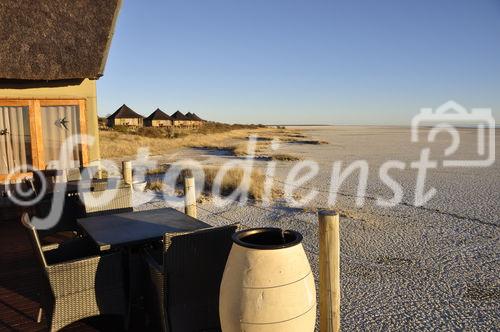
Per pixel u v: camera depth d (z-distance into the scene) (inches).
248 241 104.3
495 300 173.3
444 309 164.6
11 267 183.6
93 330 128.6
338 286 100.3
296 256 95.0
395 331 146.5
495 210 364.8
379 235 276.4
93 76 282.4
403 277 199.8
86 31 288.0
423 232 285.1
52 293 112.5
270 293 90.6
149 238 131.5
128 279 129.3
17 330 128.9
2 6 277.7
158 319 116.7
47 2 291.6
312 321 96.5
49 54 275.0
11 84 283.0
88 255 138.4
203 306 113.6
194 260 110.0
